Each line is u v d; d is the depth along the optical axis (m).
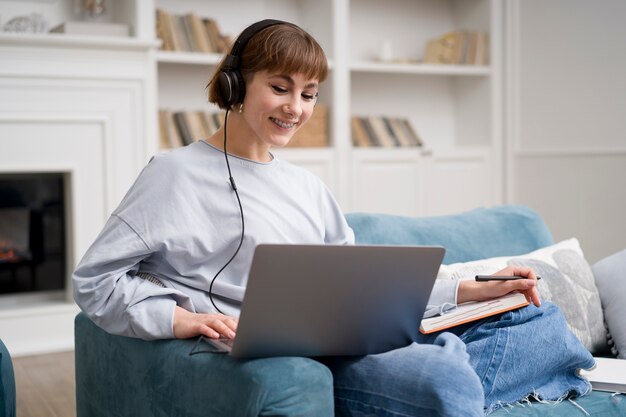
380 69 4.96
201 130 4.54
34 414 2.94
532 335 1.79
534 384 1.81
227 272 1.80
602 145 4.74
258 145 1.87
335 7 4.80
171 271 1.79
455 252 2.28
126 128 4.10
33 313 3.99
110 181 4.08
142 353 1.71
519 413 1.71
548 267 2.25
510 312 1.82
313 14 5.03
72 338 4.07
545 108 5.12
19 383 3.38
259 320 1.44
